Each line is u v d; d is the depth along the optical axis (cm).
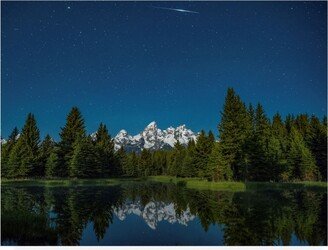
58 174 7412
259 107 7106
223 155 5741
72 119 7994
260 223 2272
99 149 8269
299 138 6656
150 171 13038
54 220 2483
